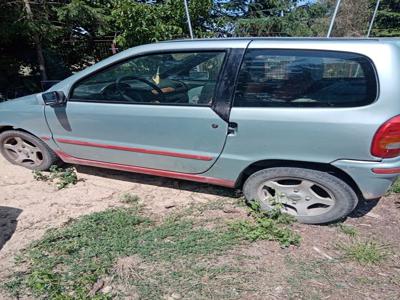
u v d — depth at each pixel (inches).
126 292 92.4
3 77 331.6
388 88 97.9
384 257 105.3
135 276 98.0
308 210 120.9
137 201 138.5
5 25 285.7
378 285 94.5
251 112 111.4
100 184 152.3
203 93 118.8
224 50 115.7
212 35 442.3
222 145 118.9
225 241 112.8
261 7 546.0
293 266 101.8
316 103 105.3
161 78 124.8
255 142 113.8
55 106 142.9
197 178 130.7
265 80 110.7
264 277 97.7
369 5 603.8
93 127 139.1
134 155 136.4
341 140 103.4
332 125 103.0
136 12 362.3
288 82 108.3
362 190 107.9
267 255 106.8
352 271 99.9
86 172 163.2
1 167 165.3
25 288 93.1
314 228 120.2
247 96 112.7
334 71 103.7
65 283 94.7
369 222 123.8
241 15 546.3
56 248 108.4
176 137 125.1
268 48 110.7
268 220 119.2
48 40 342.6
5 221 123.2
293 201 121.3
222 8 522.0
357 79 101.1
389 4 705.0
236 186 129.0
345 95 102.3
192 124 120.4
